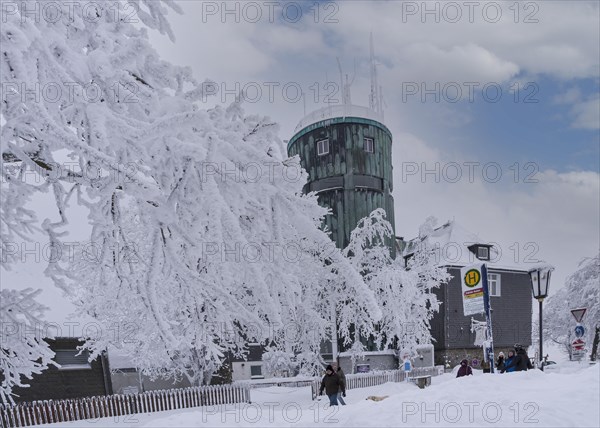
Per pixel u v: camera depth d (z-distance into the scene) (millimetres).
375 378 26266
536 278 13500
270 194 5941
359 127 35562
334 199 34938
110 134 5477
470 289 12047
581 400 7750
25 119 5129
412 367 30359
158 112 5785
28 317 6688
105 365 20234
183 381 27234
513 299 38281
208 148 5488
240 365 31562
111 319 18484
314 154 36250
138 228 15359
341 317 26750
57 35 5203
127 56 5512
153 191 5398
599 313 34531
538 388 9086
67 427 14844
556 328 40344
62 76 5102
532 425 6543
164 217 5445
